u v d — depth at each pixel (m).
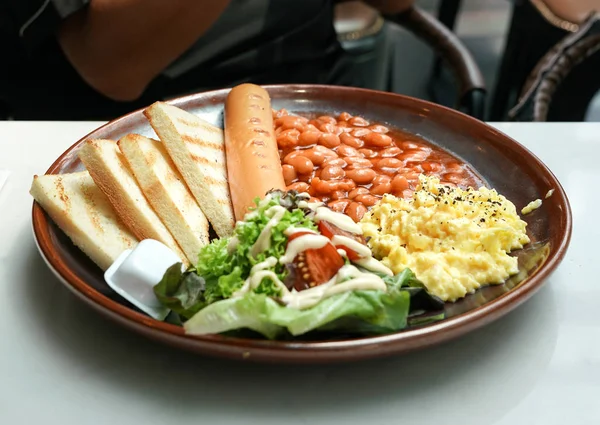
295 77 0.75
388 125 0.59
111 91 0.70
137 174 0.45
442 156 0.55
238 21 0.69
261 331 0.36
